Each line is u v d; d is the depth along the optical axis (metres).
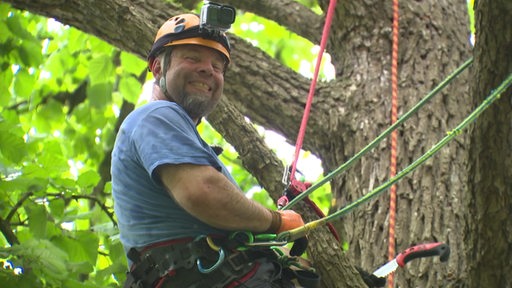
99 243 10.00
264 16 9.80
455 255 7.50
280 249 5.45
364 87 8.75
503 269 6.30
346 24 9.18
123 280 9.29
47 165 10.27
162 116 5.32
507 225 6.16
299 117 8.63
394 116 6.78
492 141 5.93
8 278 8.13
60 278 8.29
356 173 8.30
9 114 12.31
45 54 15.23
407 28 9.03
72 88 14.28
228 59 5.84
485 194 6.09
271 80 8.74
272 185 6.50
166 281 5.27
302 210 6.15
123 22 7.89
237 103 8.76
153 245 5.32
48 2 8.80
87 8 8.62
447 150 8.16
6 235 9.34
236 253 5.25
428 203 7.84
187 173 5.09
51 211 9.67
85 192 10.02
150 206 5.32
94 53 13.38
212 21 5.68
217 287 5.18
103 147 13.95
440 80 8.67
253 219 5.19
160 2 8.61
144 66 13.01
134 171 5.35
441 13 9.18
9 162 9.84
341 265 5.96
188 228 5.29
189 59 5.70
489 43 5.79
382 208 8.00
